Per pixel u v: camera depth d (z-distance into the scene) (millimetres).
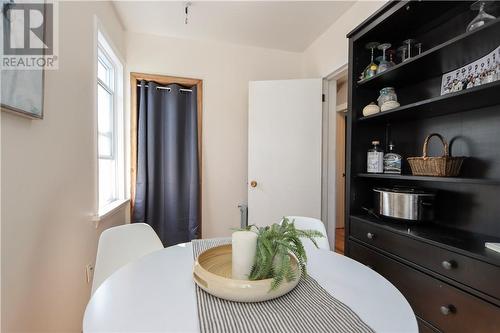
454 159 1269
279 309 720
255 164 2598
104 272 1179
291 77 2916
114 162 2383
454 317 1088
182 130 2617
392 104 1583
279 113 2586
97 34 1691
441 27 1527
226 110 2727
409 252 1300
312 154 2559
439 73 1521
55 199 1203
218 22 2320
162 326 639
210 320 664
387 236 1439
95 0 1690
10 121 896
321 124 2547
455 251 1088
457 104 1273
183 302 754
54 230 1192
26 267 990
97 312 696
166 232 2568
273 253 823
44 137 1110
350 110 1794
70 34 1344
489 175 1259
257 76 2812
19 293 948
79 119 1451
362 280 911
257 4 2059
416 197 1386
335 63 2336
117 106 2375
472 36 1105
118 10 2135
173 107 2557
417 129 1663
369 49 1789
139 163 2453
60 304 1249
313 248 1283
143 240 1366
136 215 2447
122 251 1275
